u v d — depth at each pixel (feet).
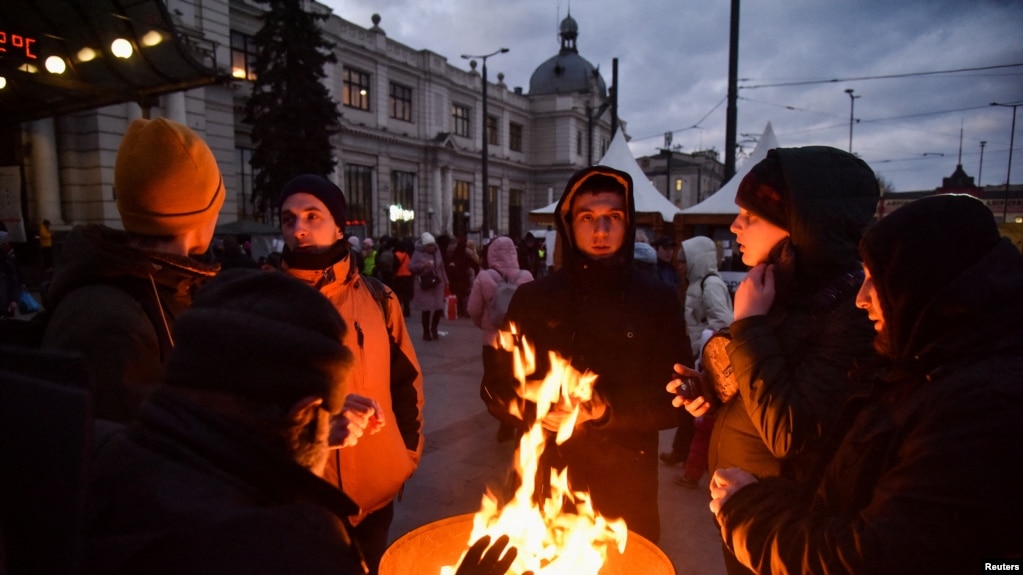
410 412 7.00
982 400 2.65
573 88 189.98
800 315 4.56
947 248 2.96
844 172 4.56
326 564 2.28
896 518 2.73
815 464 3.79
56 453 1.83
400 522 11.49
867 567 2.77
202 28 66.44
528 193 163.43
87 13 22.09
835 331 4.27
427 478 13.46
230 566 2.07
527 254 48.14
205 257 5.82
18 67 22.44
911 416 2.97
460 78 134.10
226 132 70.18
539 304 6.79
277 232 61.98
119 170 4.34
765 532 3.55
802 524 3.33
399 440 6.47
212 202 4.61
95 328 3.60
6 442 1.83
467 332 34.96
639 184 36.35
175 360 2.49
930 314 2.98
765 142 30.66
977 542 2.48
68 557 1.82
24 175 50.16
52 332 3.65
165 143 4.30
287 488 2.46
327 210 6.42
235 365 2.37
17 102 27.14
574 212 6.66
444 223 128.16
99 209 54.03
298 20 70.85
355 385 6.03
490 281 17.47
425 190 124.57
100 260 3.86
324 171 72.23
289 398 2.43
